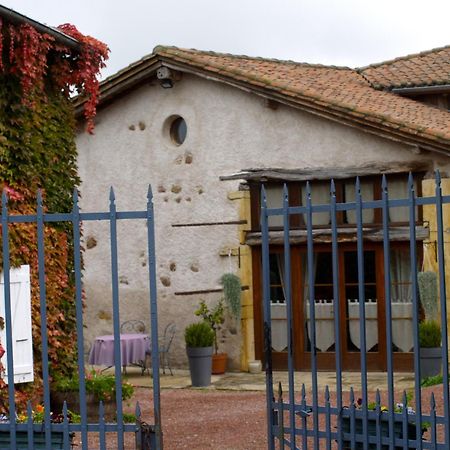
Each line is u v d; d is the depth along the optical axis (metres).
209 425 9.44
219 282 14.24
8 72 8.64
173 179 14.77
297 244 13.79
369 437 5.27
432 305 12.38
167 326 14.65
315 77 15.41
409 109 13.87
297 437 8.43
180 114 14.74
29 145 8.99
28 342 8.55
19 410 8.45
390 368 5.22
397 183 13.13
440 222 5.07
